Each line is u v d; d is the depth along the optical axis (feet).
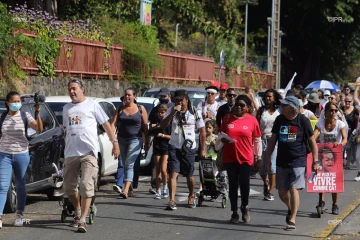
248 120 53.88
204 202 63.77
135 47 142.51
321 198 56.44
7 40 95.66
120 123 65.92
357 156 80.43
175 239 47.85
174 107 58.65
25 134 51.49
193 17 178.40
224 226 52.60
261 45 301.63
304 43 305.12
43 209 59.62
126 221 54.19
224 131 54.19
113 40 141.08
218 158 60.80
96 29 136.77
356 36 307.58
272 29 230.68
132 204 62.34
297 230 50.96
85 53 126.31
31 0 138.82
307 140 51.60
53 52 113.50
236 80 213.66
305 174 55.42
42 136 59.62
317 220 55.01
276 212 59.16
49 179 57.16
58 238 47.67
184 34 249.14
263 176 65.67
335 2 287.28
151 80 151.43
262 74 236.22
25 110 58.65
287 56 313.12
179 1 175.52
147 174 85.05
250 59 273.54
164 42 212.02
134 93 66.23
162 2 174.40
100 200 64.49
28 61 107.76
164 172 65.36
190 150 59.31
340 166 55.62
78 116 49.70
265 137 65.92
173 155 59.36
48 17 118.42
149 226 52.26
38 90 107.65
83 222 49.44
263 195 68.90
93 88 126.41
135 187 68.18
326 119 61.46
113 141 51.21
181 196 67.36
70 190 50.70
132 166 66.08
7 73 98.94
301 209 59.98
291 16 300.40
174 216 56.59
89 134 49.67
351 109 93.15
